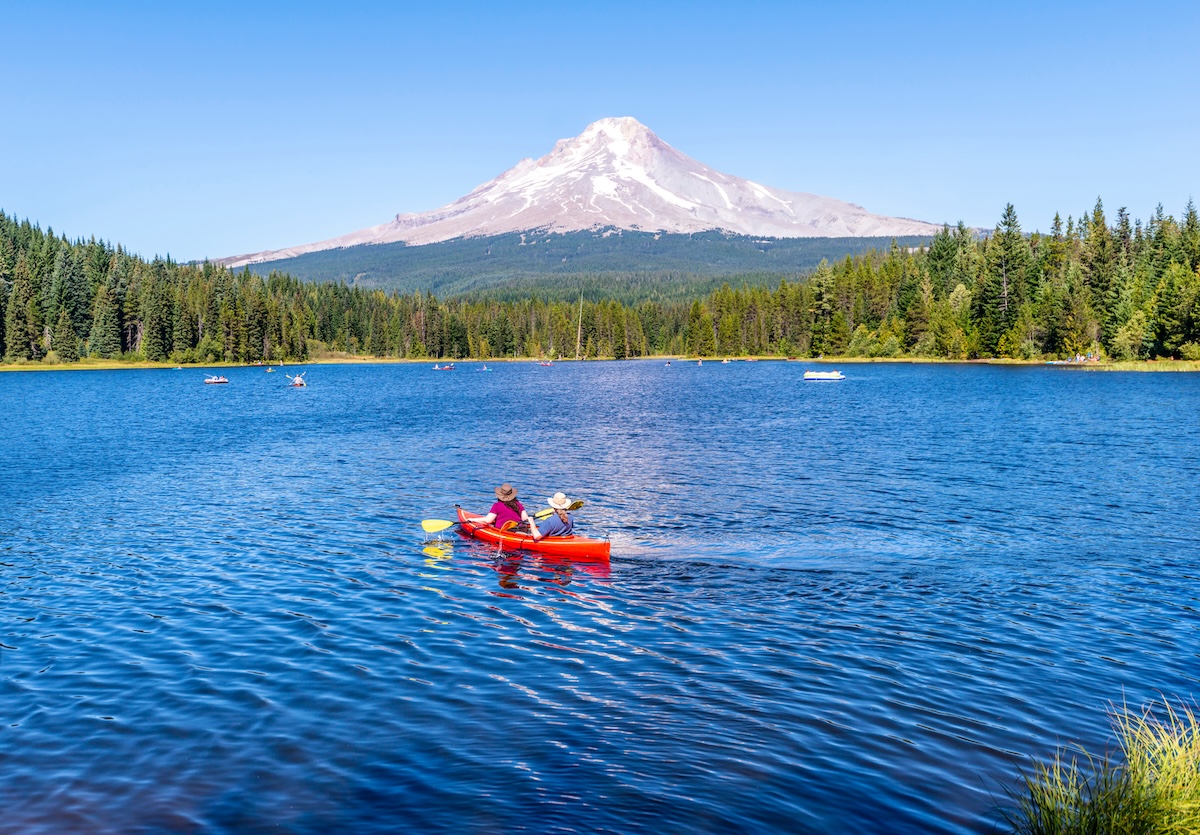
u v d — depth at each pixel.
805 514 22.09
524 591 15.08
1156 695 10.16
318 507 23.67
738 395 75.94
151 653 11.94
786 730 9.22
